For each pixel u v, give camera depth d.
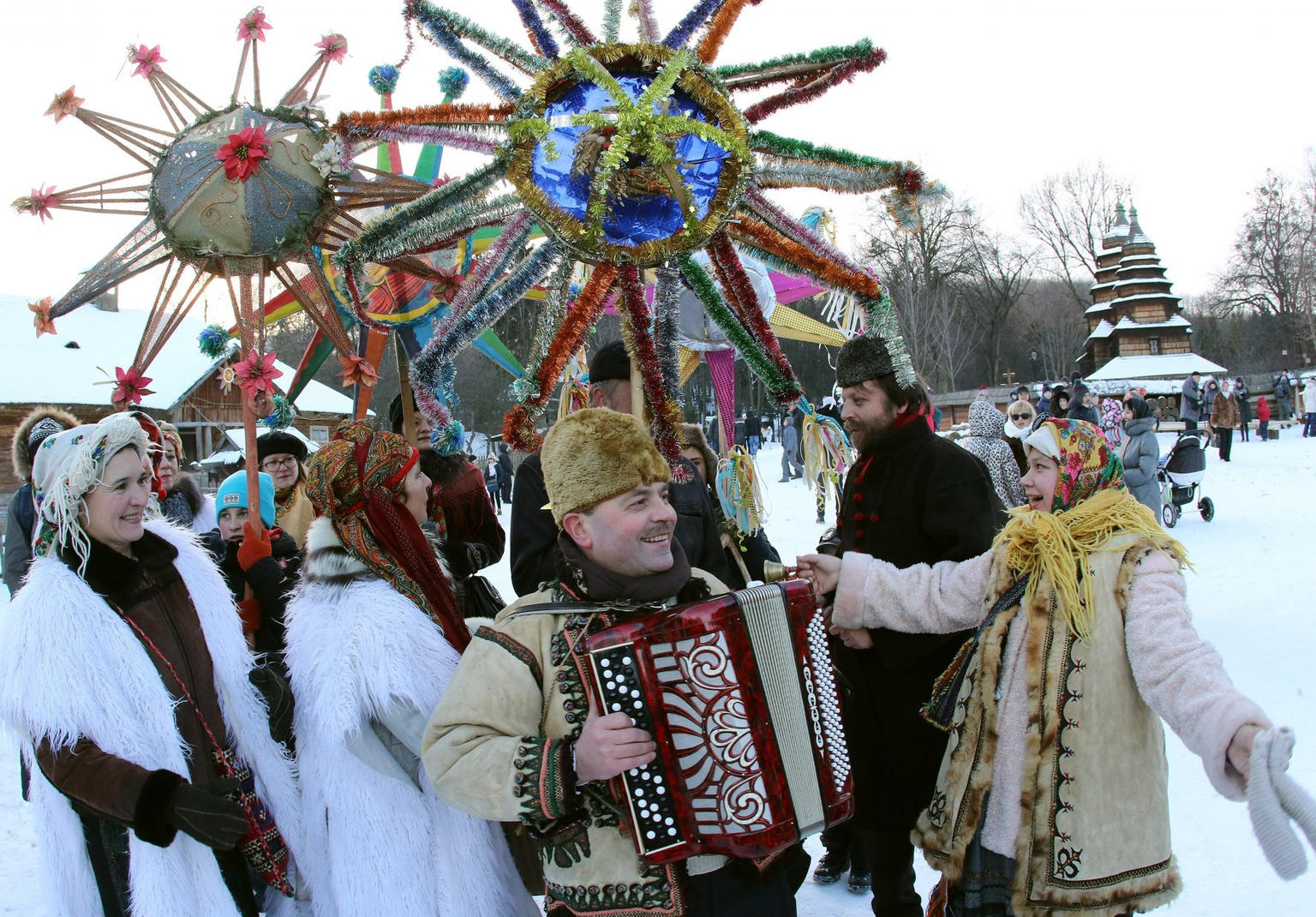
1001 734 2.36
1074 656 2.28
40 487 2.39
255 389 3.00
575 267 2.89
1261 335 68.25
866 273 2.94
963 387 65.81
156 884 2.24
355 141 2.83
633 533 2.03
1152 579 2.26
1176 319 49.59
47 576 2.29
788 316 7.30
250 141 2.80
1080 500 2.42
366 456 2.68
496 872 2.60
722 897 1.99
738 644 1.88
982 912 2.38
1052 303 67.38
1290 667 5.69
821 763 1.97
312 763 2.57
